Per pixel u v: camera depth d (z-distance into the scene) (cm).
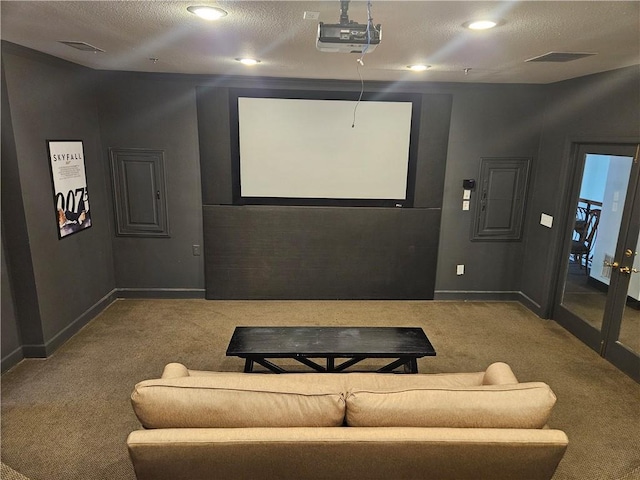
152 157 450
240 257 479
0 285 322
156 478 169
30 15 217
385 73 391
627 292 344
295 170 463
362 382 244
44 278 350
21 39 279
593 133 375
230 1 187
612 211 362
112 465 240
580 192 405
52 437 260
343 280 489
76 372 332
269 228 473
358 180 470
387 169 468
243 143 454
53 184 358
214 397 172
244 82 439
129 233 468
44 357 351
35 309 341
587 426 280
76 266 399
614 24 212
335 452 165
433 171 470
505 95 454
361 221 476
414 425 173
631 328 342
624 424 282
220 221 469
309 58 322
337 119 454
